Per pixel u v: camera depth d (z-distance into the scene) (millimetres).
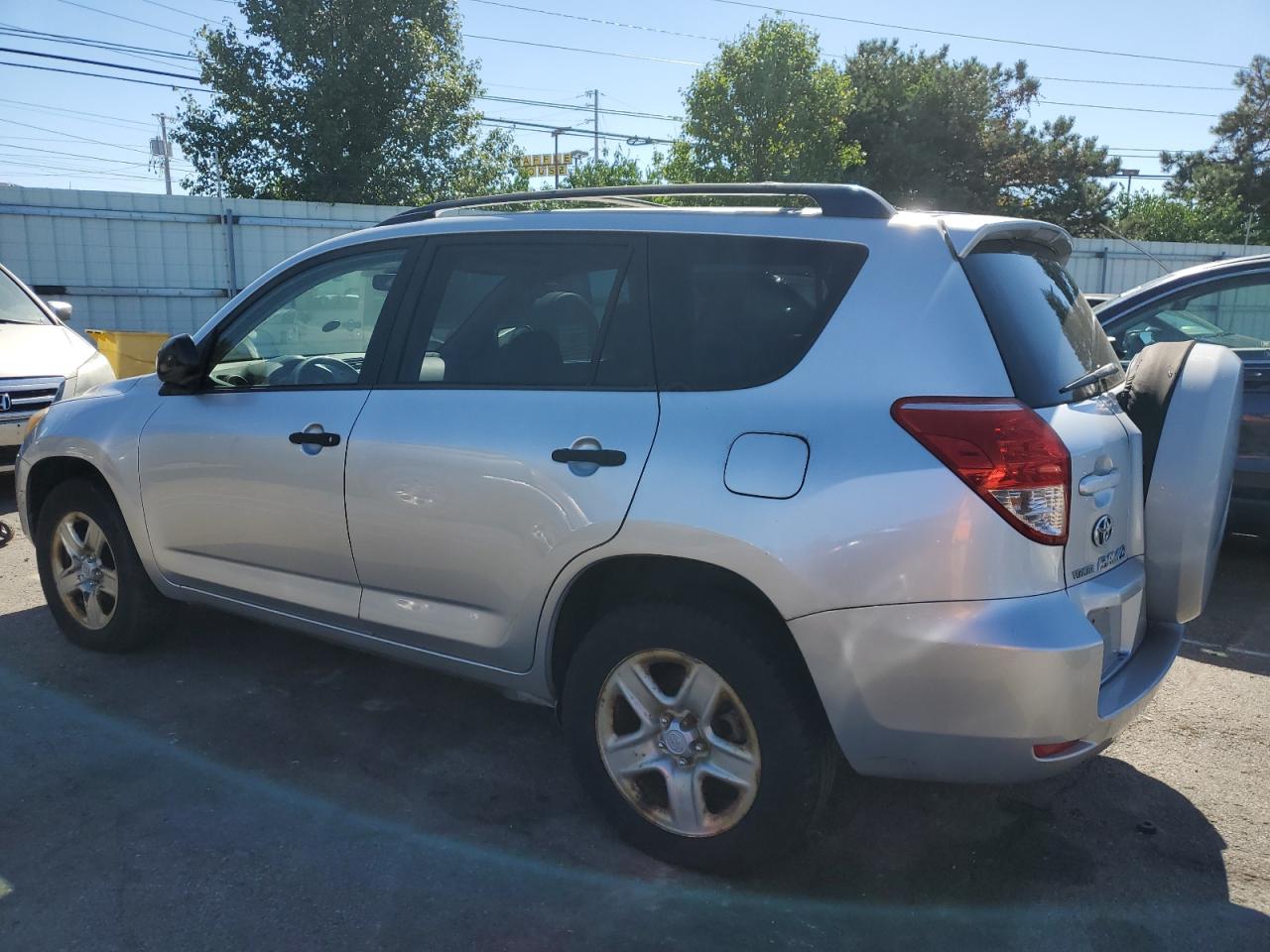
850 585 2453
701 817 2824
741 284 2814
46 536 4465
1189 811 3260
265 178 26750
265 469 3566
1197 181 51125
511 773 3477
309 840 3035
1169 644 2986
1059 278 3162
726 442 2643
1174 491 2988
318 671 4324
